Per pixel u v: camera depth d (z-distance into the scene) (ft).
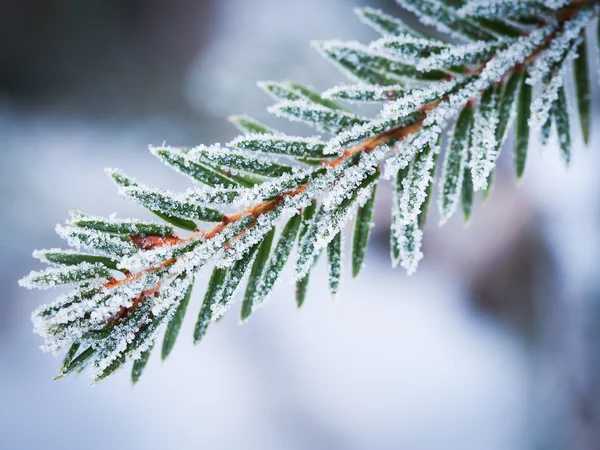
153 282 0.46
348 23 1.93
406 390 1.61
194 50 2.04
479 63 0.51
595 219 1.52
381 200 1.49
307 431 1.59
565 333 1.55
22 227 1.77
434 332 1.66
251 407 1.61
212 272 0.48
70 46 2.06
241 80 1.89
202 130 1.96
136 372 0.46
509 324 1.63
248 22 1.99
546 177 1.58
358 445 1.56
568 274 1.56
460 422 1.55
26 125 1.97
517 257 1.64
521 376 1.57
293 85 0.54
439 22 0.54
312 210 0.48
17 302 1.68
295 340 1.68
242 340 1.69
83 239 0.46
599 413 1.43
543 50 0.52
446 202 0.51
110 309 0.45
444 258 1.71
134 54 2.08
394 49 0.51
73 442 1.54
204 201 0.47
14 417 1.53
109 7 2.08
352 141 0.48
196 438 1.57
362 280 1.72
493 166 0.49
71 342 0.45
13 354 1.61
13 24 2.00
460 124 0.51
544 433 1.49
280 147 0.48
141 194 0.46
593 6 0.53
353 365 1.63
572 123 0.53
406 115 0.49
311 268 0.50
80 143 1.99
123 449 1.54
